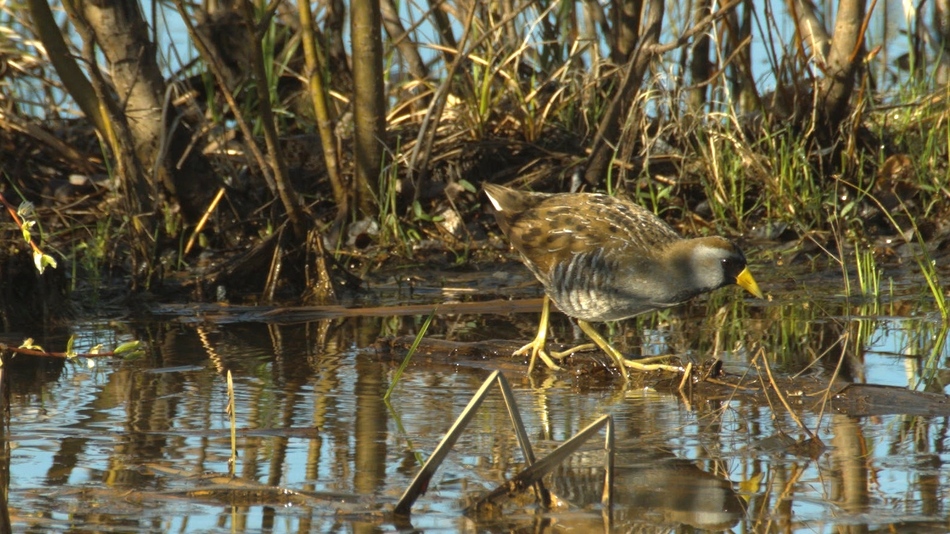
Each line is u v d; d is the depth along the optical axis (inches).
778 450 295.3
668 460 288.5
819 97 592.7
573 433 313.3
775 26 603.8
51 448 295.0
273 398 345.7
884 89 733.3
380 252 550.9
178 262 532.1
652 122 625.3
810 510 250.8
